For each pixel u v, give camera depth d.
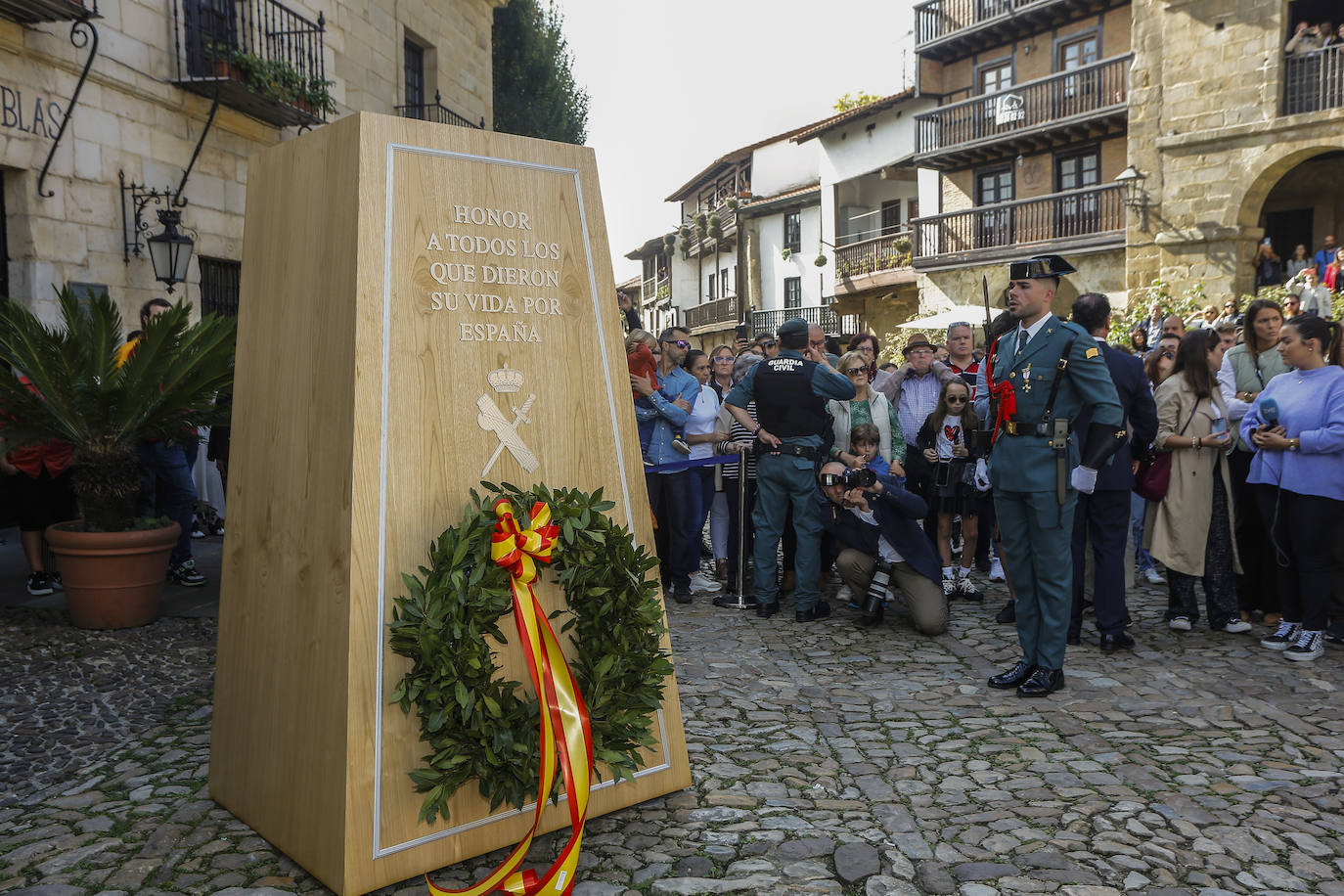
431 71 15.04
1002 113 20.45
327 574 2.54
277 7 10.60
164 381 5.15
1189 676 4.43
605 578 2.80
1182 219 16.69
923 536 5.30
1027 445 4.16
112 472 5.14
